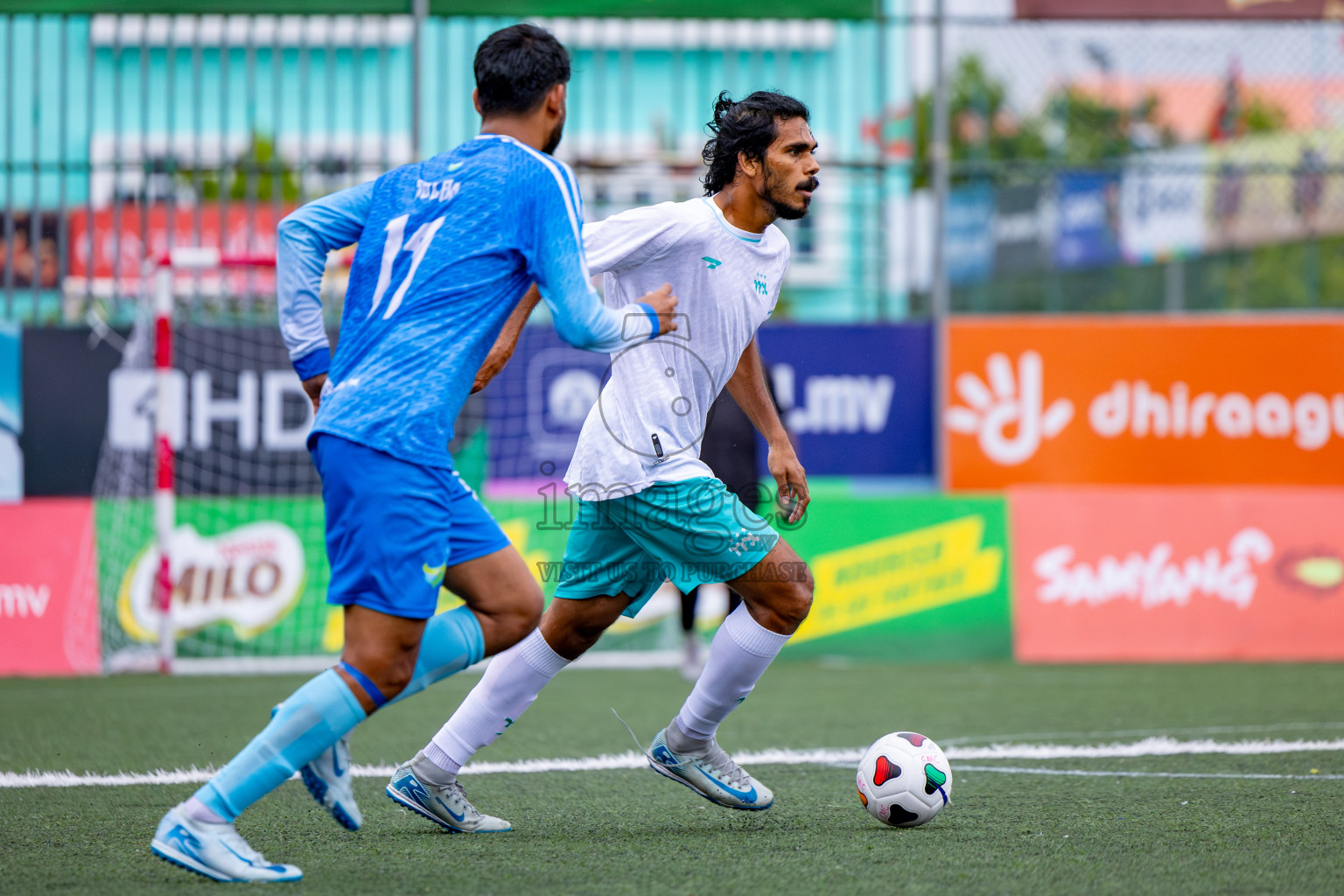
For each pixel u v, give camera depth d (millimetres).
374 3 31609
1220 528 31484
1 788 14672
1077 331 32906
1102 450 32781
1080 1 32812
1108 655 31078
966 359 32906
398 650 9930
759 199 12359
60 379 31375
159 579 28922
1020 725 19766
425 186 10367
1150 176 46312
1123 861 10469
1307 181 43094
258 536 30438
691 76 45094
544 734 19125
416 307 10039
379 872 10227
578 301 10039
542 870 10266
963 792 13984
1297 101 43719
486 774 15625
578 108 34844
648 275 12352
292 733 9766
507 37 10594
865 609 31125
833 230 38844
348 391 9977
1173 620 31250
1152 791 13969
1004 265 47875
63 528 29859
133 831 12102
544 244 10125
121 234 33031
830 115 41500
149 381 31438
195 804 9742
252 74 32438
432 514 9938
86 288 33688
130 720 20906
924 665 30156
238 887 9656
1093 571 31453
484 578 10680
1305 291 44156
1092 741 18016
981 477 32812
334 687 9797
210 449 31312
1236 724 19812
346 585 9891
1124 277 47125
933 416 33312
